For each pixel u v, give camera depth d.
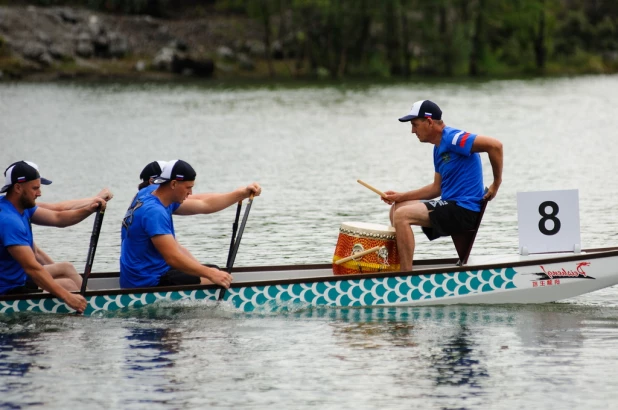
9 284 32.50
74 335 30.52
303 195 61.38
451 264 35.66
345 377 26.70
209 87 172.00
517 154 83.00
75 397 25.31
